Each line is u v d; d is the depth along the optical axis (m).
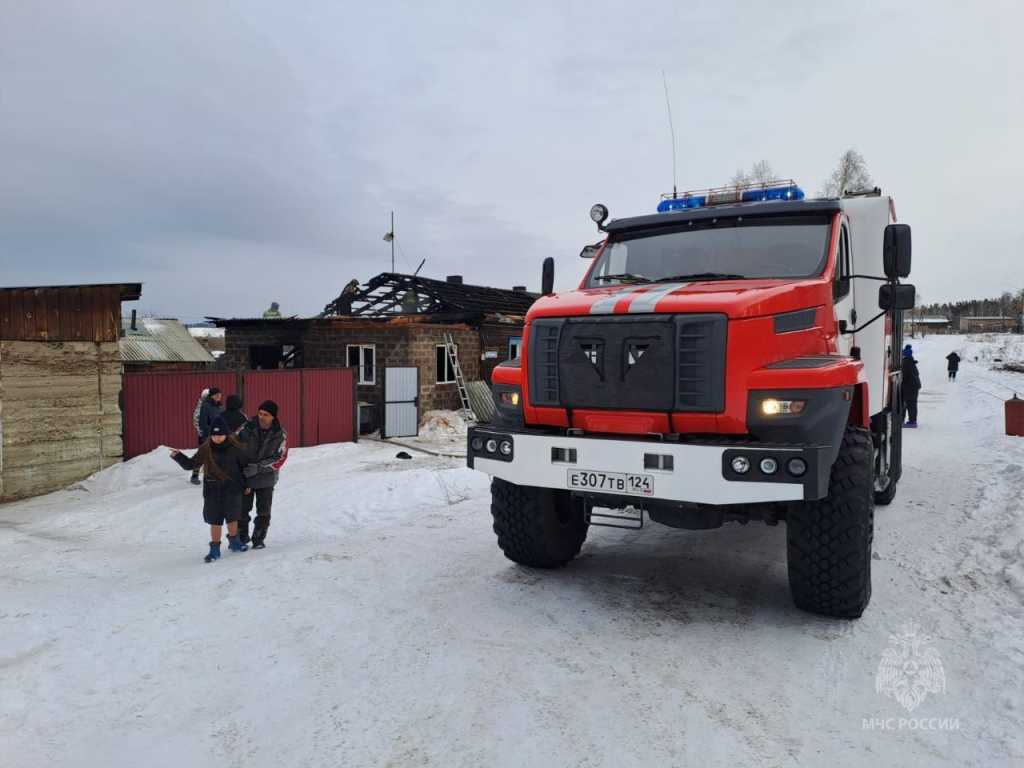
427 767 2.85
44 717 3.35
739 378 3.90
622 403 4.17
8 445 12.31
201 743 3.08
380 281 24.02
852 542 4.11
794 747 2.95
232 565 6.22
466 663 3.83
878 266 6.02
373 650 4.04
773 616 4.45
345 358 21.28
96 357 13.52
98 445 13.55
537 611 4.60
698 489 3.89
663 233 5.54
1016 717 3.12
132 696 3.56
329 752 2.98
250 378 16.12
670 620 4.42
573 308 4.41
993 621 4.25
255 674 3.77
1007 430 13.04
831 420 3.83
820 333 4.32
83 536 8.71
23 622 4.75
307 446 17.19
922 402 23.80
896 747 2.93
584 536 5.73
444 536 6.87
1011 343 69.25
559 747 2.98
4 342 12.23
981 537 6.19
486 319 22.19
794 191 5.86
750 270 4.99
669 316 4.07
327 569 5.71
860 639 4.04
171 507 10.00
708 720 3.18
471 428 4.78
